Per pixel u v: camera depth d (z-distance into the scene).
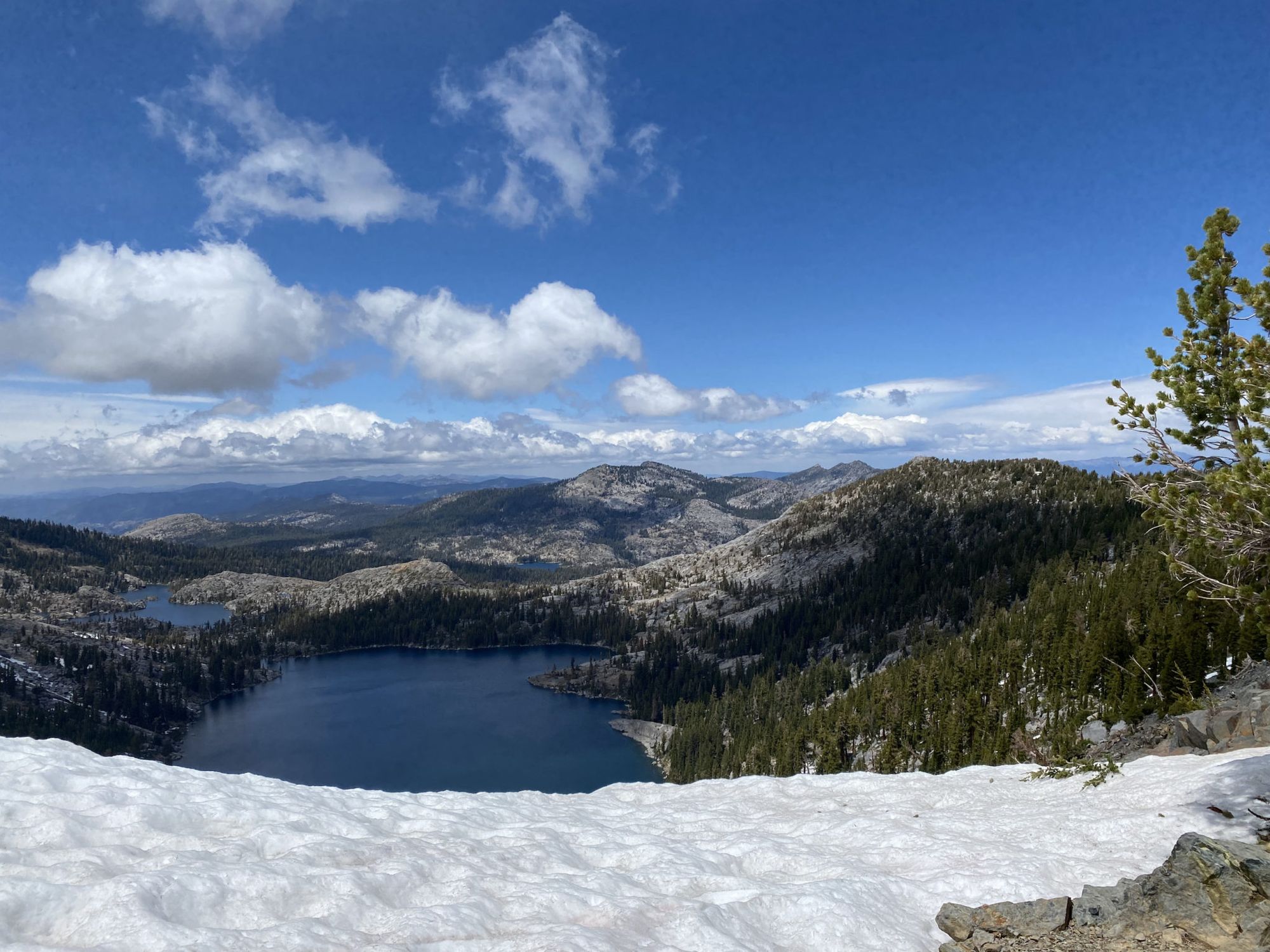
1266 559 16.16
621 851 18.02
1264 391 15.41
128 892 11.15
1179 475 17.25
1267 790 19.03
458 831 19.58
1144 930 13.41
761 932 13.08
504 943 11.28
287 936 10.85
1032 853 17.58
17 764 18.78
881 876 16.00
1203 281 17.02
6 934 10.09
